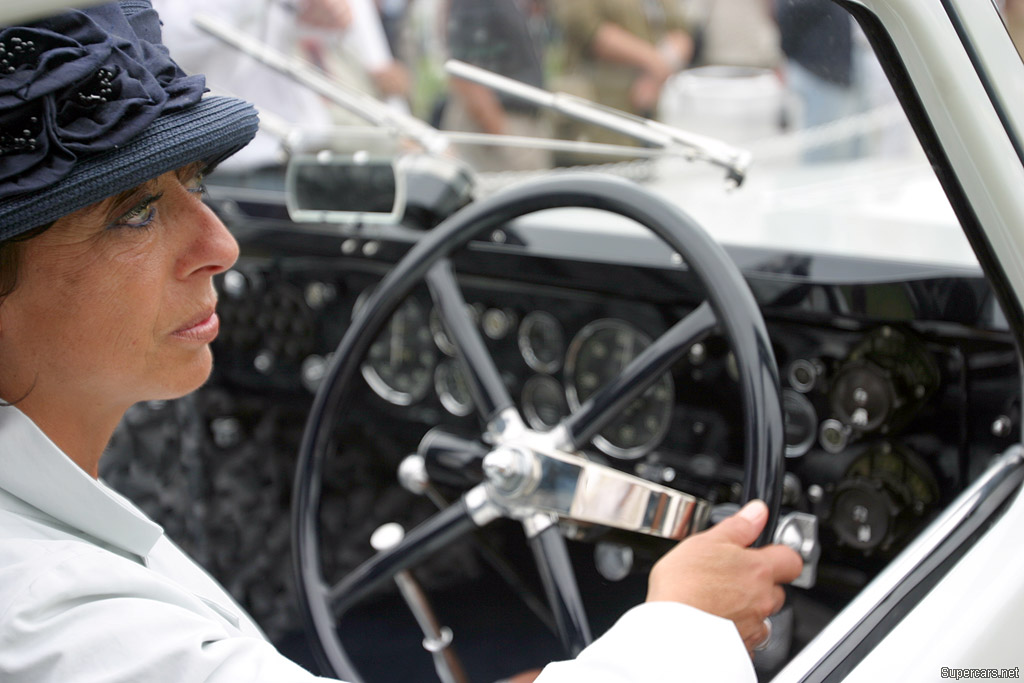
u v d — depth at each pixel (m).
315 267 1.81
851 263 1.26
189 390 0.78
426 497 1.92
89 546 0.66
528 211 1.22
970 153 0.85
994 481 1.04
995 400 1.18
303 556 1.27
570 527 1.14
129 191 0.69
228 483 1.96
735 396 1.39
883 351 1.25
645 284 1.42
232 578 1.95
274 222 1.76
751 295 1.06
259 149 1.82
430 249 1.28
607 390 1.13
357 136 1.68
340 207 1.65
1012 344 1.15
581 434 1.13
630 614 0.80
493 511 1.17
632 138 1.40
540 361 1.61
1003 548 0.92
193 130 0.70
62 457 0.69
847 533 1.30
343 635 1.91
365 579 1.25
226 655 0.63
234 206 1.82
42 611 0.60
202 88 0.74
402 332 1.75
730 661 0.76
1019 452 1.08
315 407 1.33
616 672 0.72
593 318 1.52
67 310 0.69
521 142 1.57
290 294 1.87
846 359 1.28
